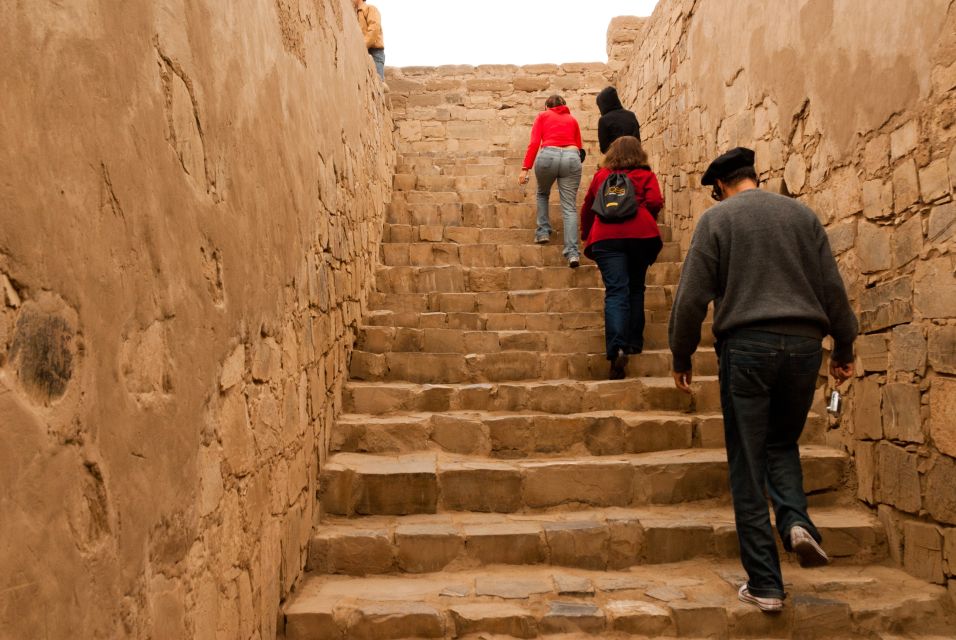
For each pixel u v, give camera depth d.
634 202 4.28
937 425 2.78
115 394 1.36
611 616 2.66
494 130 9.21
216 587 1.92
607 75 9.27
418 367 4.37
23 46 1.10
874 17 3.16
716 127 5.07
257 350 2.33
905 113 2.95
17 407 1.06
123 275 1.40
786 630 2.66
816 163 3.70
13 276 1.05
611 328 4.19
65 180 1.20
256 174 2.35
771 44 4.18
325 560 3.06
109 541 1.32
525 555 3.10
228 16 2.12
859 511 3.33
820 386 3.79
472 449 3.76
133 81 1.47
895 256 3.04
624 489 3.45
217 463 1.94
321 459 3.41
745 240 2.72
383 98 6.37
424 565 3.07
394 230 6.07
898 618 2.67
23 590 1.05
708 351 4.42
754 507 2.70
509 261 5.79
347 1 4.42
